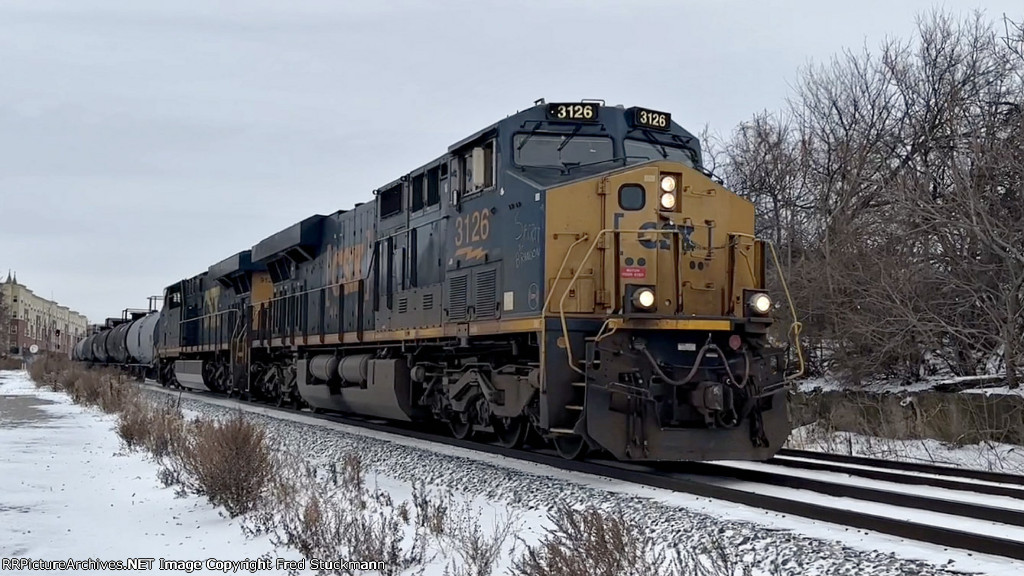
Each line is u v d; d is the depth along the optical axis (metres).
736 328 11.10
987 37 22.66
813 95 26.91
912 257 18.42
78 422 21.61
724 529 7.71
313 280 22.80
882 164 22.22
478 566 6.95
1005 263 16.56
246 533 8.65
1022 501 9.25
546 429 11.02
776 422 10.95
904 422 17.25
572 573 6.23
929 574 6.18
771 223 27.03
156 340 43.12
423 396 15.70
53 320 177.25
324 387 20.41
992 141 17.67
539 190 11.50
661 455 10.45
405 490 11.04
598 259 11.27
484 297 12.98
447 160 14.61
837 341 20.31
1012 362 16.02
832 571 6.45
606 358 10.46
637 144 12.91
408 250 16.23
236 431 10.19
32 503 10.22
